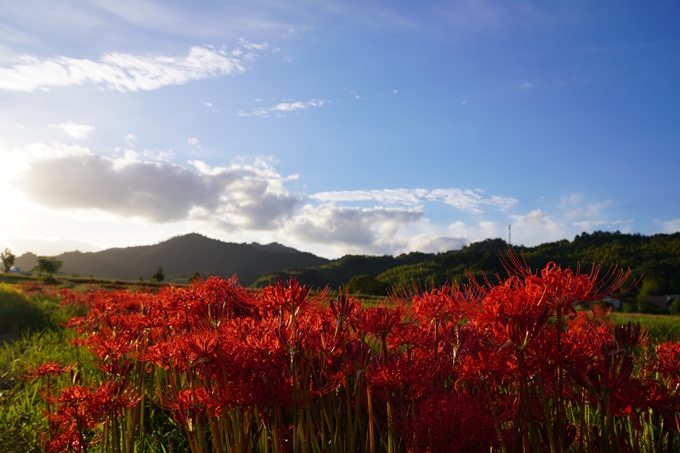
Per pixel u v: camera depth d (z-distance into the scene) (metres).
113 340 3.96
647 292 69.50
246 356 2.48
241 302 4.08
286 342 2.37
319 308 2.94
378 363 2.46
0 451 4.16
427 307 2.58
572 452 2.48
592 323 2.66
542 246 101.69
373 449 2.34
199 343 2.62
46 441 3.61
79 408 3.26
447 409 2.06
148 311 4.37
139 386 3.89
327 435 2.97
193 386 2.87
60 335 10.59
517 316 1.96
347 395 2.39
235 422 2.61
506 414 2.18
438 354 2.72
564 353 1.98
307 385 2.54
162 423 4.33
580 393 2.24
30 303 16.28
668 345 2.91
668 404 2.12
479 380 2.28
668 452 2.26
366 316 2.41
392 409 2.41
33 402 5.44
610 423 1.95
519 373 2.04
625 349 2.01
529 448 2.05
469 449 2.07
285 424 3.22
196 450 2.81
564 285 1.97
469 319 2.35
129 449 3.40
